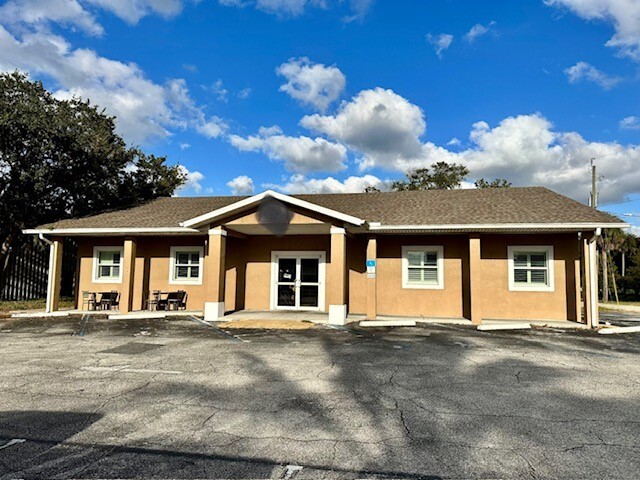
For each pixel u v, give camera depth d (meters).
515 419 4.41
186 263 15.53
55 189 19.62
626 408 4.79
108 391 5.36
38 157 17.86
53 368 6.66
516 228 12.10
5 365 6.87
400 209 14.66
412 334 10.41
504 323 12.21
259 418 4.40
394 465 3.32
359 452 3.56
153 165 24.22
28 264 19.45
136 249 15.67
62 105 19.27
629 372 6.57
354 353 7.93
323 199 17.42
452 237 13.99
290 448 3.64
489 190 16.59
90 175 20.14
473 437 3.91
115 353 7.90
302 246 15.05
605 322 13.98
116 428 4.10
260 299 15.11
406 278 14.20
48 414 4.50
